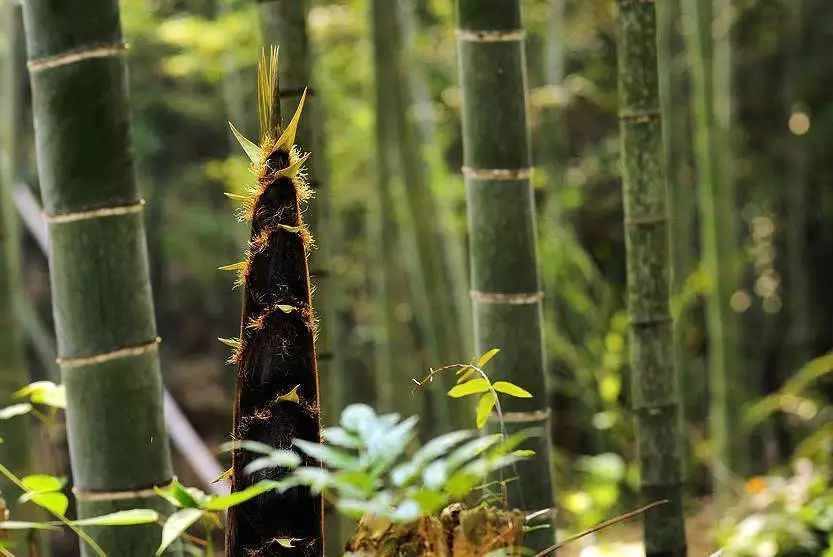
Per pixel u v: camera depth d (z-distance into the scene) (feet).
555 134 18.25
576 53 23.15
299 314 4.70
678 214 17.43
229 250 23.57
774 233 23.86
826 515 9.95
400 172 13.66
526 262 6.72
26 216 12.05
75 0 5.58
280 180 4.72
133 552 5.82
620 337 17.21
